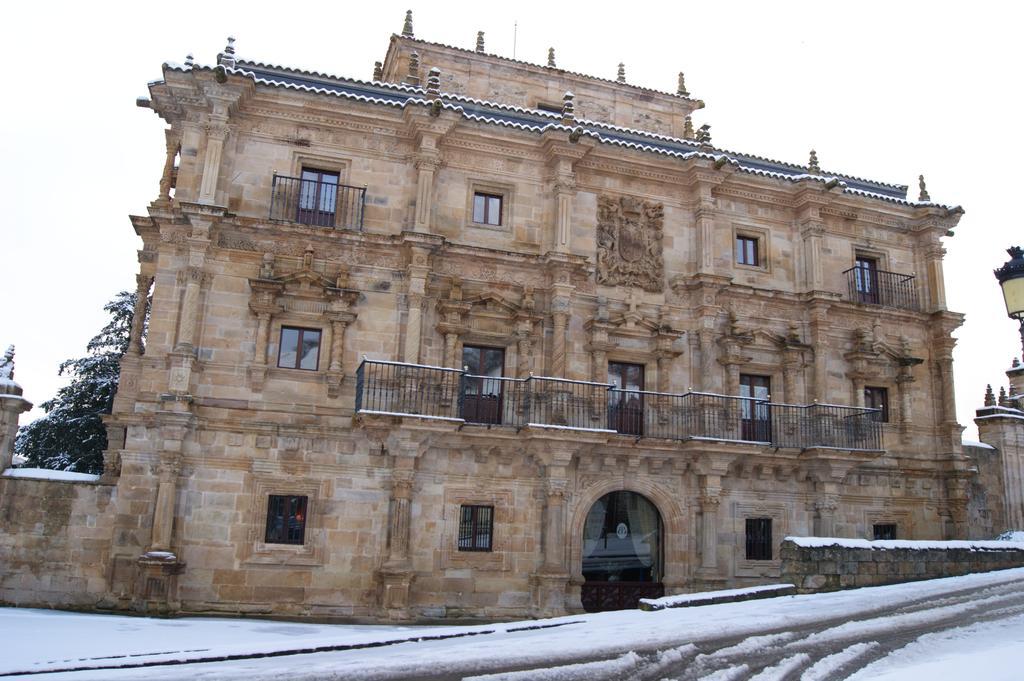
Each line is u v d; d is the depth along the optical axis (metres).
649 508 26.31
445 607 23.23
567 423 24.56
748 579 26.09
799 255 29.61
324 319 24.11
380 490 23.42
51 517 21.97
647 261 27.66
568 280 25.97
